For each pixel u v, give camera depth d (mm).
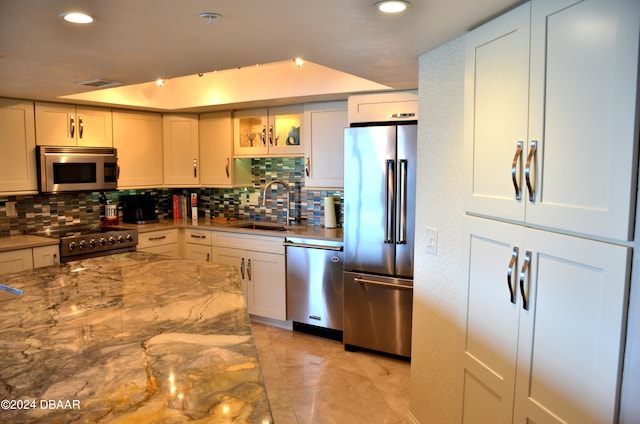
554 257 1419
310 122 4141
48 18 1747
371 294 3564
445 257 2242
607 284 1228
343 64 2580
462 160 2084
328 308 3879
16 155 3768
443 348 2281
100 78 2936
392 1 1562
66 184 4031
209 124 4777
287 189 4738
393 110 3607
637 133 1144
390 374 3301
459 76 2078
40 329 1645
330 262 3826
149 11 1663
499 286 1713
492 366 1773
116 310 1865
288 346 3795
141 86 4348
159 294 2107
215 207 5309
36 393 1180
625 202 1167
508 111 1640
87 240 3939
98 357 1399
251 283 4305
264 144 4504
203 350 1456
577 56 1312
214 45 2156
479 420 1890
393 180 3385
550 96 1422
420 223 2484
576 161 1323
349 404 2885
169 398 1155
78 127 4137
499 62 1690
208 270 2602
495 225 1727
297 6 1617
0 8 1632
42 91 3404
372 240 3520
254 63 2531
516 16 1579
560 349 1400
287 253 4051
